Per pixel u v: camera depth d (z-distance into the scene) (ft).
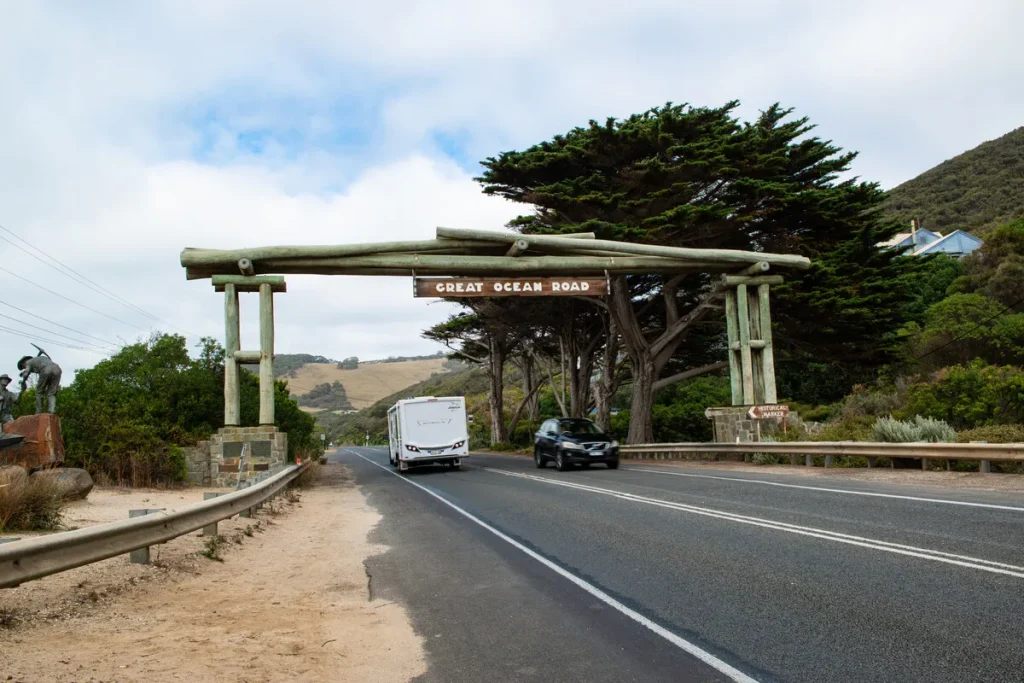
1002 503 36.09
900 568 23.50
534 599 22.94
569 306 123.13
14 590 21.52
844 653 16.35
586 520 38.60
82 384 82.79
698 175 91.61
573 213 93.40
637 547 30.17
